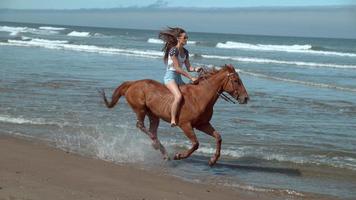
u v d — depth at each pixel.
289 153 10.20
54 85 18.83
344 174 8.84
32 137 10.59
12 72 22.59
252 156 9.87
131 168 8.44
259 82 23.62
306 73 29.70
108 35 93.50
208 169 8.88
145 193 6.85
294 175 8.71
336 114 15.21
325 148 10.71
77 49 43.81
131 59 34.41
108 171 7.98
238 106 16.05
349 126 13.31
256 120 13.76
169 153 9.88
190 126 8.75
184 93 8.85
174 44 9.02
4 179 6.89
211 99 8.70
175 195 6.89
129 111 14.36
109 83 20.11
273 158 9.73
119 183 7.28
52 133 11.13
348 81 25.70
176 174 8.42
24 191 6.36
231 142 11.01
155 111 9.16
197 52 50.22
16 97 15.80
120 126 12.29
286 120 13.91
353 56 56.41
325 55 55.62
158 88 9.23
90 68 26.47
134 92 9.52
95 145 10.27
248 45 67.19
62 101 15.46
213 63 34.62
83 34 89.38
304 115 14.84
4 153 8.75
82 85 19.22
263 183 8.12
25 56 32.75
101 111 14.16
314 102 17.48
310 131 12.52
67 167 8.02
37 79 20.38
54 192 6.46
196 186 7.57
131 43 63.50
